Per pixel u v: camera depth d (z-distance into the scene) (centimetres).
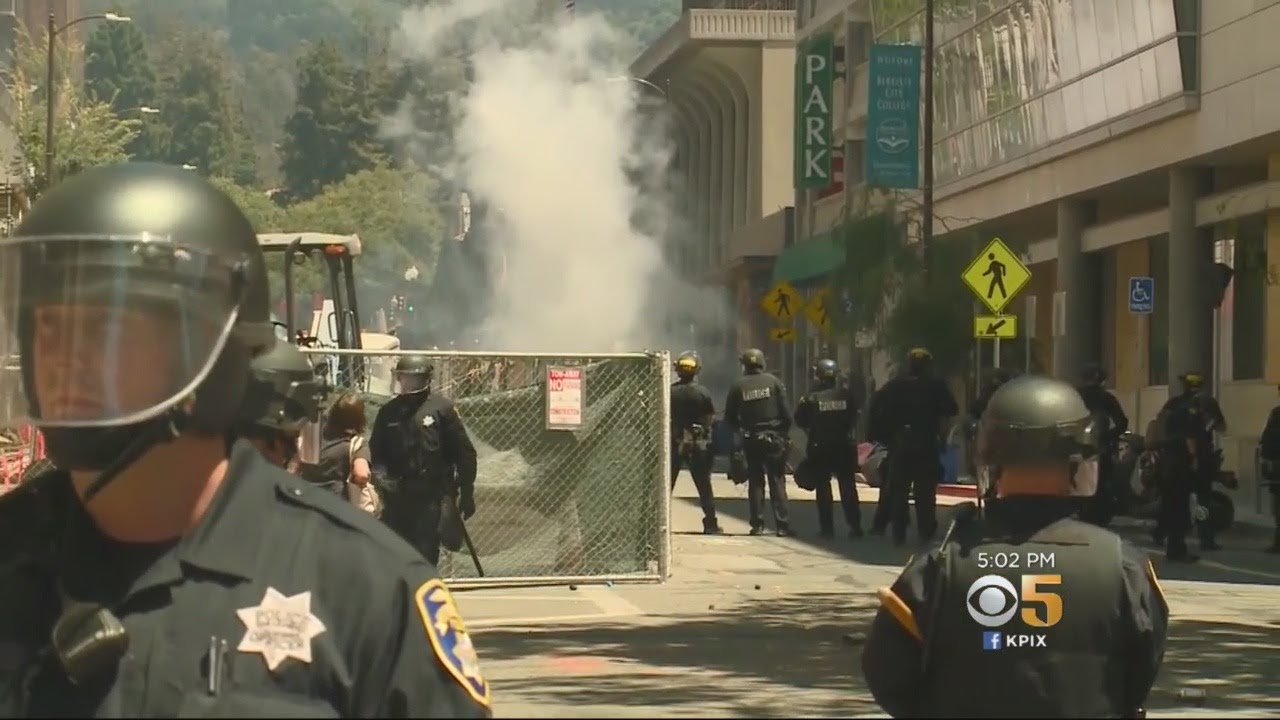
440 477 2338
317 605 479
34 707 465
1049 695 805
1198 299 6231
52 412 466
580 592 2923
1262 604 2864
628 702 1827
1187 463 3688
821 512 4078
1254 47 5497
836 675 2034
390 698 483
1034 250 8194
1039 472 823
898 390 3900
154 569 472
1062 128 7025
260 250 502
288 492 493
